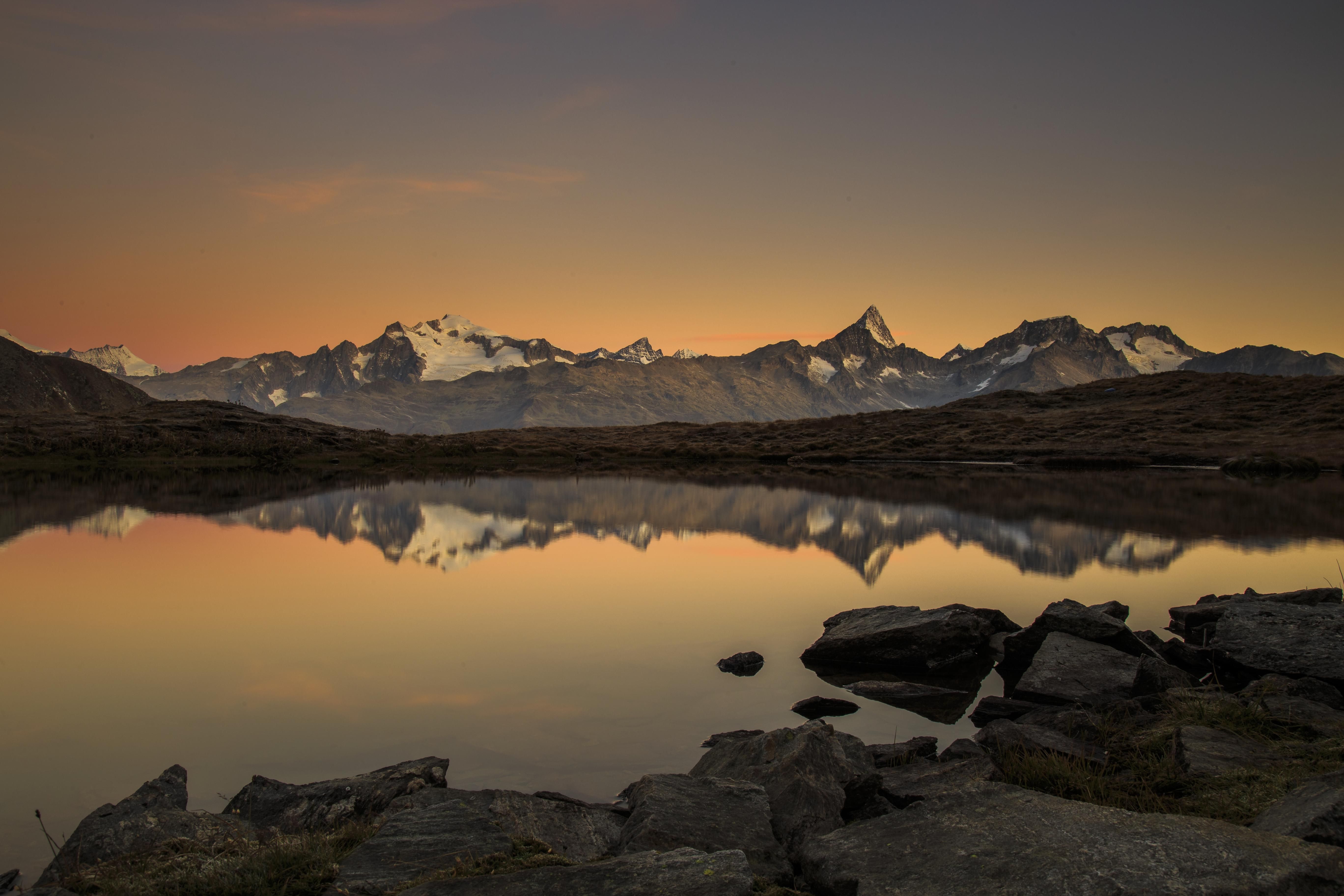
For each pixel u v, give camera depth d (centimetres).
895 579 1964
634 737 998
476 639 1447
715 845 621
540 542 2619
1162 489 4591
